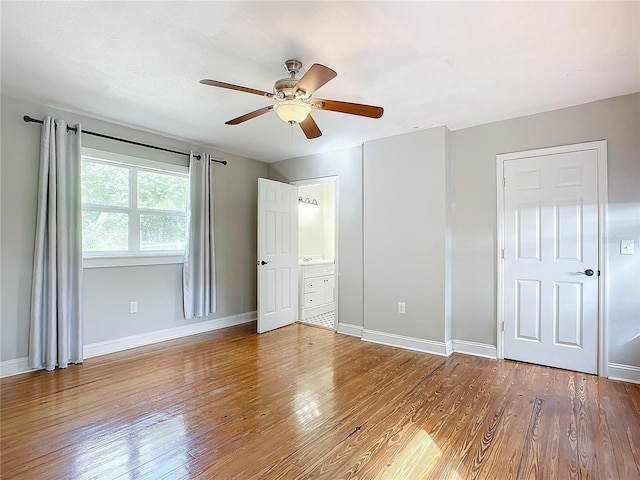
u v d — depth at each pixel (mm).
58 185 3051
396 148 3855
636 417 2230
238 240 4820
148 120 3410
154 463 1785
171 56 2230
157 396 2551
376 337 3986
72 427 2117
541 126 3197
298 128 3623
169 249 4047
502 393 2605
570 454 1854
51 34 1985
